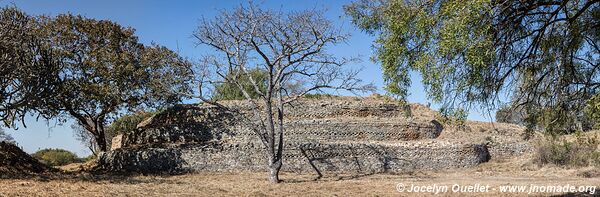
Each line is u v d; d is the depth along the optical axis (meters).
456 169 31.38
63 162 47.91
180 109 33.88
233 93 37.44
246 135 32.88
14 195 14.63
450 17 7.01
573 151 29.59
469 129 39.50
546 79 9.73
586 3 8.05
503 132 40.47
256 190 19.33
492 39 7.71
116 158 29.69
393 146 31.41
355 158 30.70
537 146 31.45
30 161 27.17
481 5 6.58
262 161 29.91
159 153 29.69
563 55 9.20
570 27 8.76
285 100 29.50
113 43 29.67
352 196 17.25
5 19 22.00
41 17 28.05
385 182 22.98
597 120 7.93
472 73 7.84
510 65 8.99
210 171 29.62
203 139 32.53
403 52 8.08
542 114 10.22
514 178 24.91
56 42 27.75
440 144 31.97
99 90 27.83
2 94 21.50
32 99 21.98
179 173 29.20
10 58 20.97
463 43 6.86
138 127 33.47
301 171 29.91
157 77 29.02
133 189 18.38
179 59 29.28
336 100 36.72
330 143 30.70
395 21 8.09
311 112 35.38
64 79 25.38
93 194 16.11
